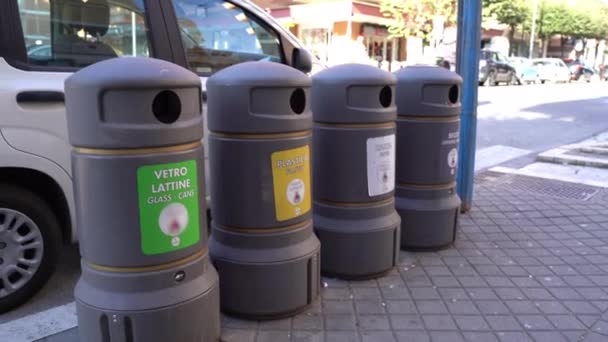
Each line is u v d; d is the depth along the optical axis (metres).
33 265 3.33
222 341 2.98
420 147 4.14
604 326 3.16
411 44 26.09
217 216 3.22
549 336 3.05
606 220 5.12
